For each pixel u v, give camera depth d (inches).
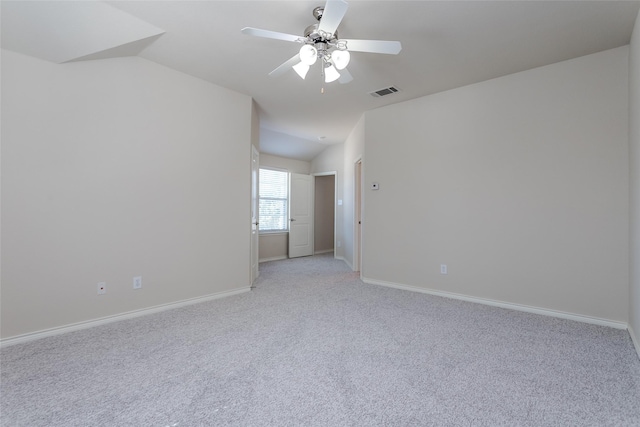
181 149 125.0
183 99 125.4
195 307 125.0
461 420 57.6
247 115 150.3
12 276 88.7
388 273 161.2
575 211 109.8
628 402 63.0
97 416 58.4
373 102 156.8
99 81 103.3
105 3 83.6
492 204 127.7
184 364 78.3
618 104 102.1
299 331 100.0
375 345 89.6
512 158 122.7
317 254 288.4
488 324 105.8
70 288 98.6
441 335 96.7
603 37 96.4
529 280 119.1
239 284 147.6
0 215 86.7
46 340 91.6
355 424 56.6
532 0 79.7
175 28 94.6
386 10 84.4
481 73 122.8
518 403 62.7
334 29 77.2
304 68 88.5
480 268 131.1
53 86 94.5
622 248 101.7
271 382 70.2
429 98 146.3
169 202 121.6
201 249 132.3
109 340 92.2
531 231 118.6
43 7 81.6
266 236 251.8
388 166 161.0
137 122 112.3
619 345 88.9
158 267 118.8
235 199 145.6
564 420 57.7
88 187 101.6
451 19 88.3
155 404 62.1
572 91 110.3
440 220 142.6
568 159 111.0
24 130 90.0
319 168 276.2
